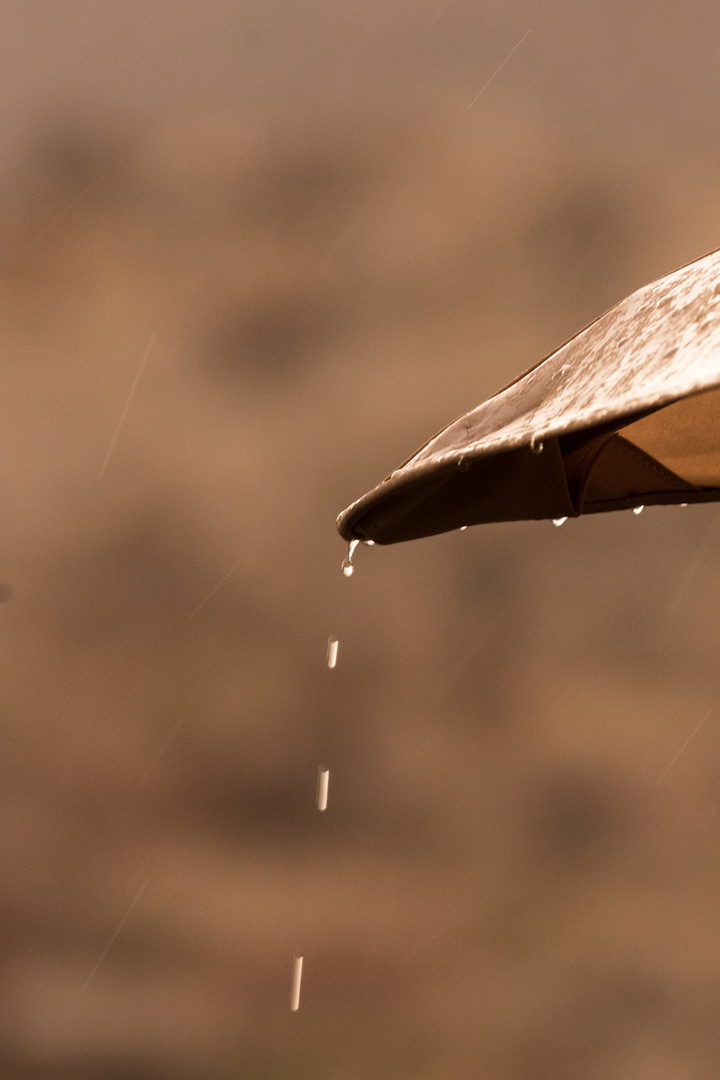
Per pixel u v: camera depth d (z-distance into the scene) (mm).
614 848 22359
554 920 19516
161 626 30516
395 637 30031
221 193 38344
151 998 17047
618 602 30406
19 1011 16297
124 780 25828
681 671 28703
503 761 26312
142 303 36750
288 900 20766
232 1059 15039
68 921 20203
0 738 26953
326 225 37125
